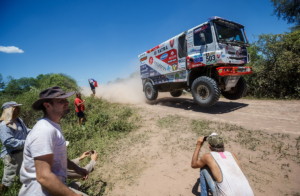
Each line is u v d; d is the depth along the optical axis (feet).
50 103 4.66
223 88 20.86
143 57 29.96
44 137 4.12
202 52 19.39
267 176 9.02
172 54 23.52
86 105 26.37
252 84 32.50
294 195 7.72
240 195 5.41
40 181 3.88
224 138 13.26
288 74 27.78
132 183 9.52
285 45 29.12
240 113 19.72
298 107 20.65
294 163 9.73
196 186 8.72
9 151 8.31
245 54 20.90
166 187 8.92
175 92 35.37
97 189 9.33
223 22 19.12
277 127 14.40
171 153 11.98
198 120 17.70
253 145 11.87
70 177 6.72
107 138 15.84
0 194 8.52
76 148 14.30
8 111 8.23
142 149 13.03
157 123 18.19
